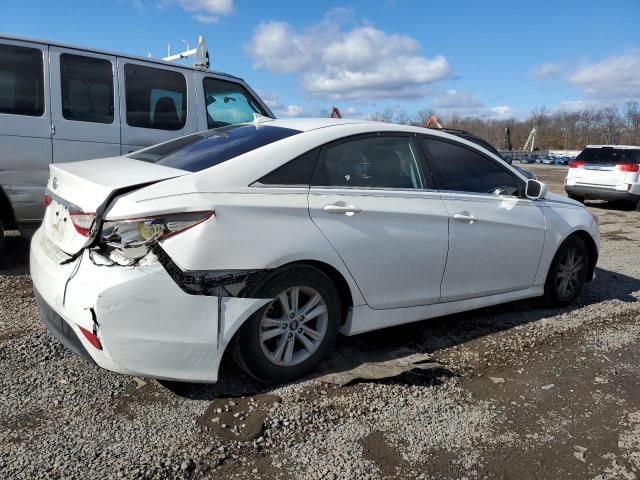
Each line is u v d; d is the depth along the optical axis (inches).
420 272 141.5
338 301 127.5
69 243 111.0
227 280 107.6
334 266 123.3
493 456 103.3
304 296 124.0
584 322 179.0
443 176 152.0
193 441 100.3
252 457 97.5
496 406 121.6
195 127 226.5
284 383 122.6
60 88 192.7
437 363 137.9
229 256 107.4
